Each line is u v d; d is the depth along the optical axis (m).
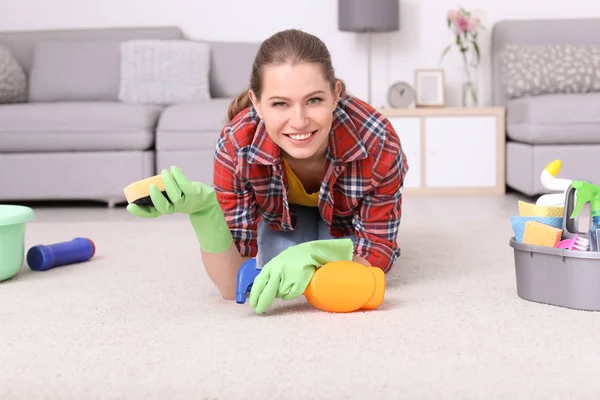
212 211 1.52
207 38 4.85
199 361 1.23
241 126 1.64
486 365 1.18
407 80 4.81
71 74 4.42
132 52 4.35
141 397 1.09
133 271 2.04
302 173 1.70
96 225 3.06
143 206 1.37
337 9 4.70
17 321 1.53
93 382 1.15
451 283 1.79
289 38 1.43
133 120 3.78
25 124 3.79
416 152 4.31
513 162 4.05
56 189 3.85
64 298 1.74
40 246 2.09
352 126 1.61
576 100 3.66
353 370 1.17
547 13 4.72
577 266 1.49
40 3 4.88
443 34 4.78
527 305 1.55
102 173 3.82
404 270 1.98
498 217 3.21
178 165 3.80
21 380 1.17
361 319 1.46
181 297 1.71
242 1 4.83
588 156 3.68
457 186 4.29
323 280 1.47
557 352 1.24
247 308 1.58
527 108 3.73
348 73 4.83
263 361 1.22
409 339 1.32
